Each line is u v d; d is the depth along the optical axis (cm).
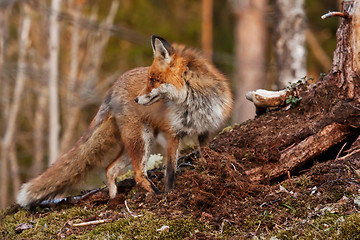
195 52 1066
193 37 3909
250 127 1062
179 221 856
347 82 974
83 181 1118
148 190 1020
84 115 3020
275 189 896
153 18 3831
